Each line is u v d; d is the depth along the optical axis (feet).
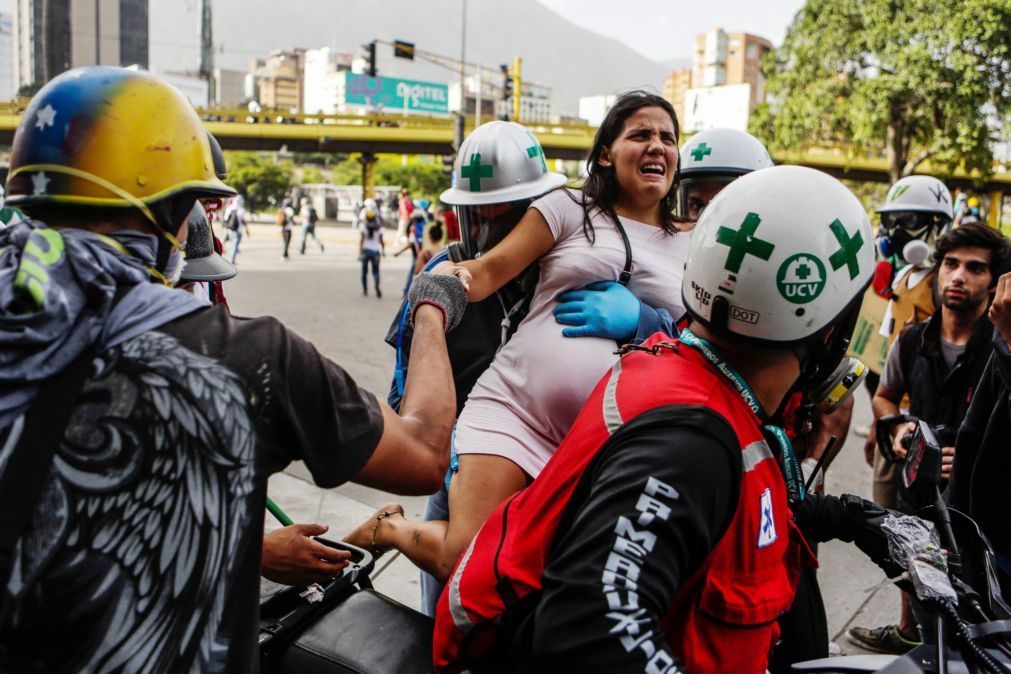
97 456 3.27
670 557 3.60
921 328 10.59
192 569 3.34
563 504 4.15
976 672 4.32
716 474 3.76
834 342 4.46
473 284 7.11
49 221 3.69
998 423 7.09
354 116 150.82
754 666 4.21
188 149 3.87
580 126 140.15
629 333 7.02
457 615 4.51
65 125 3.62
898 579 5.19
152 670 3.24
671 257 7.59
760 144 10.28
